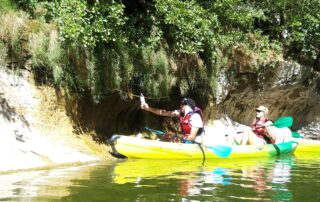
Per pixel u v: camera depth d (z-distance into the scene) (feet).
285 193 10.51
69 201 8.98
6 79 16.97
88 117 19.99
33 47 17.39
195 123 19.34
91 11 18.29
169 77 23.16
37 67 17.95
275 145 21.98
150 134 24.21
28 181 11.22
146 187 10.81
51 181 11.31
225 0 26.05
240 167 16.01
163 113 20.58
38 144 15.88
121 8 19.12
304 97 36.06
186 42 23.67
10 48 17.17
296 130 38.27
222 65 27.89
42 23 17.98
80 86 18.98
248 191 10.61
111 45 19.85
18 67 17.40
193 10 23.25
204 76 26.53
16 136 15.66
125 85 21.26
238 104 32.35
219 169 15.11
